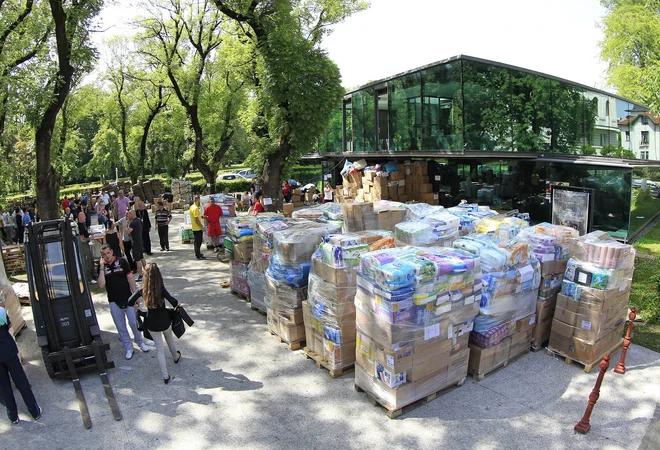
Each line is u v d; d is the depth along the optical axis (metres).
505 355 6.57
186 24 21.53
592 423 5.31
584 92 17.59
